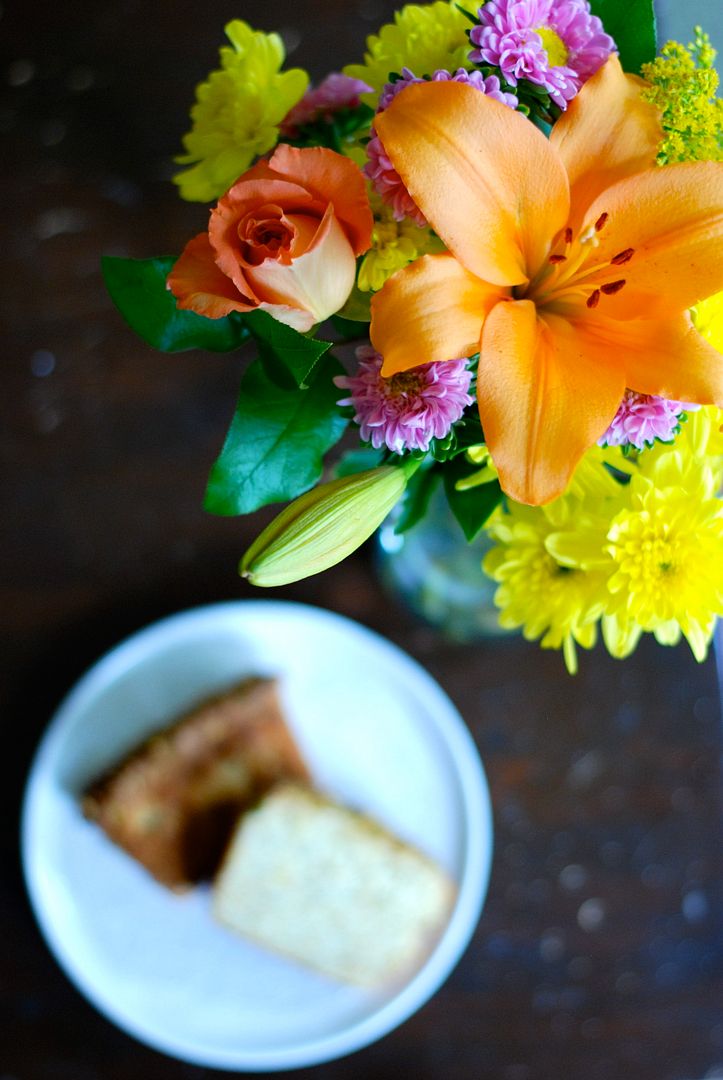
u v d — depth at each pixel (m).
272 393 0.63
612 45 0.60
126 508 0.82
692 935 0.82
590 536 0.62
